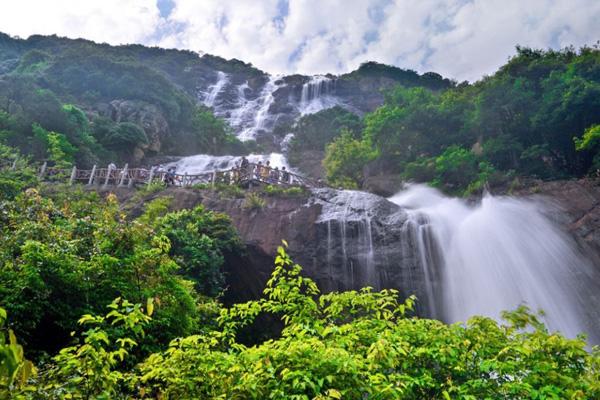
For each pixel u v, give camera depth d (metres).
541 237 17.55
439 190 23.19
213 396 4.06
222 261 14.73
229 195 18.03
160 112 36.12
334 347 4.21
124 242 9.18
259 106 51.81
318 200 17.91
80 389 3.88
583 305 15.55
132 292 8.24
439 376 4.40
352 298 5.31
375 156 27.03
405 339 4.64
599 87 22.22
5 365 2.67
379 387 3.89
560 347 4.35
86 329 7.54
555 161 24.39
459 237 17.84
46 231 8.70
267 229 16.72
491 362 4.08
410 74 63.31
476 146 26.38
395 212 17.92
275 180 19.97
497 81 25.31
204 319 10.36
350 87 56.91
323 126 39.16
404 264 16.70
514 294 16.66
